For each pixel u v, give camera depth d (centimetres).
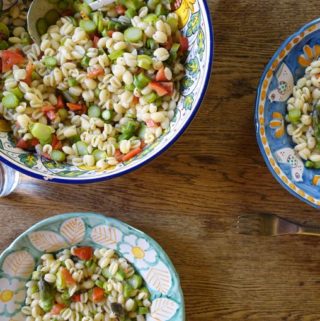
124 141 121
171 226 132
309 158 127
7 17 124
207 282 132
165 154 131
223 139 131
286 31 131
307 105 127
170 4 123
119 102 123
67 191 132
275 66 121
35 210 131
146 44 122
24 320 129
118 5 124
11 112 120
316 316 132
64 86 122
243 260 132
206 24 111
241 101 130
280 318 132
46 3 123
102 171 116
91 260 130
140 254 127
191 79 118
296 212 132
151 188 132
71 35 123
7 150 116
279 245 132
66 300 129
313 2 131
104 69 122
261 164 132
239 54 130
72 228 126
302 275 133
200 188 132
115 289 128
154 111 119
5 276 125
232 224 132
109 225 125
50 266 127
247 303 132
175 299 125
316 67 125
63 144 124
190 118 110
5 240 131
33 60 123
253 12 130
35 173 111
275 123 126
